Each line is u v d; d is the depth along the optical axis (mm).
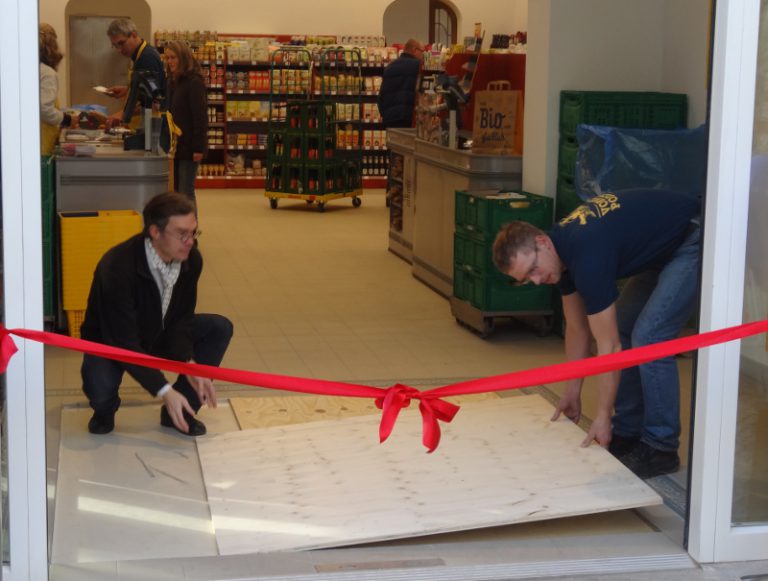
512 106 6836
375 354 5934
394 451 4078
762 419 3295
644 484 3715
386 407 2967
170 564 3176
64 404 4711
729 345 3197
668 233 3904
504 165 6730
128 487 3799
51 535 3287
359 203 12672
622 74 6426
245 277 8133
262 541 3318
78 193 6312
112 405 4297
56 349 5777
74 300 5895
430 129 7816
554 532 3516
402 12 17859
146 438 4309
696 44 6133
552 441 4160
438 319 6859
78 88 13742
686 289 3924
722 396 3219
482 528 3531
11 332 2854
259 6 14562
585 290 3732
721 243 3162
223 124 14273
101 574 3105
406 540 3412
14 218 2898
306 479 3811
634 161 5633
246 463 3982
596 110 6059
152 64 8195
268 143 12242
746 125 3117
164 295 4125
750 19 3080
